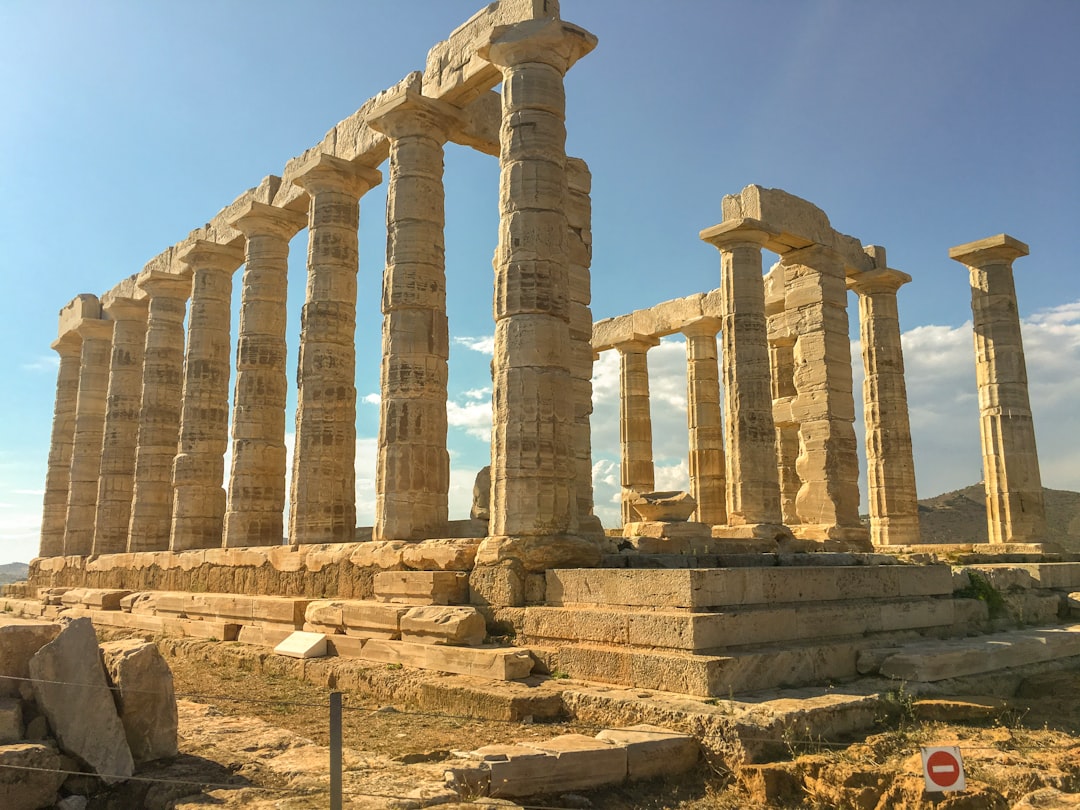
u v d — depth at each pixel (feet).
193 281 77.87
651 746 24.31
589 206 63.82
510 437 41.11
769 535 60.54
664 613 30.89
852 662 32.73
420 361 50.80
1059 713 30.71
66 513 100.17
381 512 49.60
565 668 32.83
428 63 55.26
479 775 21.89
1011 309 73.77
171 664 47.75
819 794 22.26
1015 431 71.46
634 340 96.32
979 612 42.52
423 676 34.45
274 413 68.44
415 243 51.93
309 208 64.08
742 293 65.21
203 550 65.98
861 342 76.69
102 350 99.09
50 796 21.34
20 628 24.56
